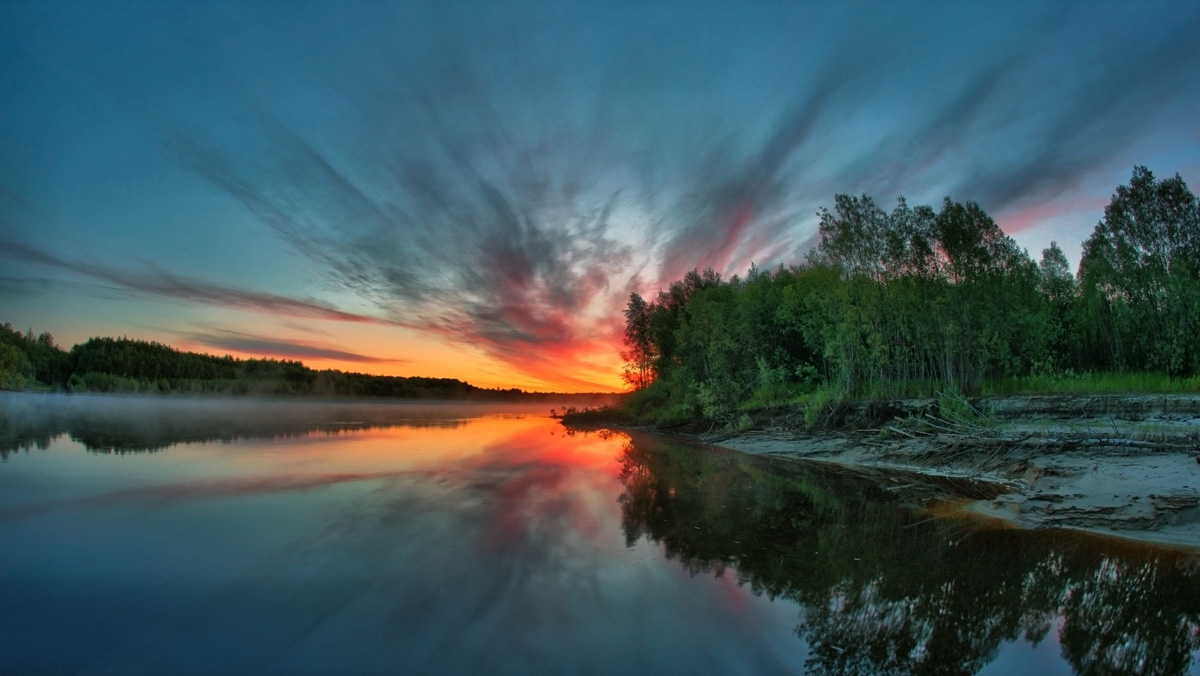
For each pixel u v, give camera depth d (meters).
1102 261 23.58
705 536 9.73
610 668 5.14
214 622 5.95
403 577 7.34
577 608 6.50
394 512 10.87
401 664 5.14
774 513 11.56
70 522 9.80
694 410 34.31
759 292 32.62
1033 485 12.22
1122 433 13.61
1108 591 7.20
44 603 6.38
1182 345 20.42
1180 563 8.27
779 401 28.23
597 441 28.56
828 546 9.16
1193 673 5.29
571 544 9.02
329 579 7.23
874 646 5.71
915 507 12.10
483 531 9.61
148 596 6.61
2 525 9.58
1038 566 8.14
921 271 22.53
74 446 20.03
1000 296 21.73
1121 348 23.45
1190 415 14.45
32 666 5.00
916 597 7.04
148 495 12.11
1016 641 5.91
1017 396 18.67
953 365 22.97
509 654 5.36
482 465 17.89
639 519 10.91
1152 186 21.81
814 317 27.69
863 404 22.70
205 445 21.53
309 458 18.55
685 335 36.53
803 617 6.43
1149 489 10.42
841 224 24.52
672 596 6.94
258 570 7.50
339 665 5.11
